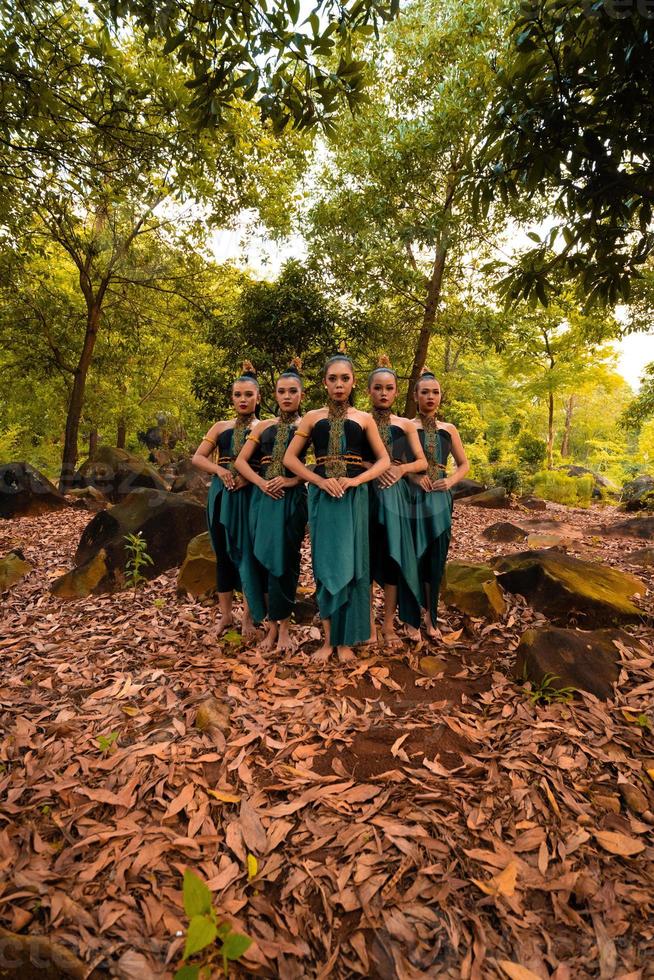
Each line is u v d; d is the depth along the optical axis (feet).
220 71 9.56
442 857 6.01
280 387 11.13
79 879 5.68
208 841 6.27
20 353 45.29
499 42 28.81
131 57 28.58
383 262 36.01
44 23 18.65
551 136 9.50
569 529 28.07
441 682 9.83
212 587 14.74
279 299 35.60
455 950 5.06
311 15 8.89
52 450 56.49
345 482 10.14
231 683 9.86
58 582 15.97
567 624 12.02
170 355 59.72
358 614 10.48
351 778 7.27
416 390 11.98
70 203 27.66
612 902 5.51
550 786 7.04
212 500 11.91
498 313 38.17
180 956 4.94
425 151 30.89
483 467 52.95
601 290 11.13
